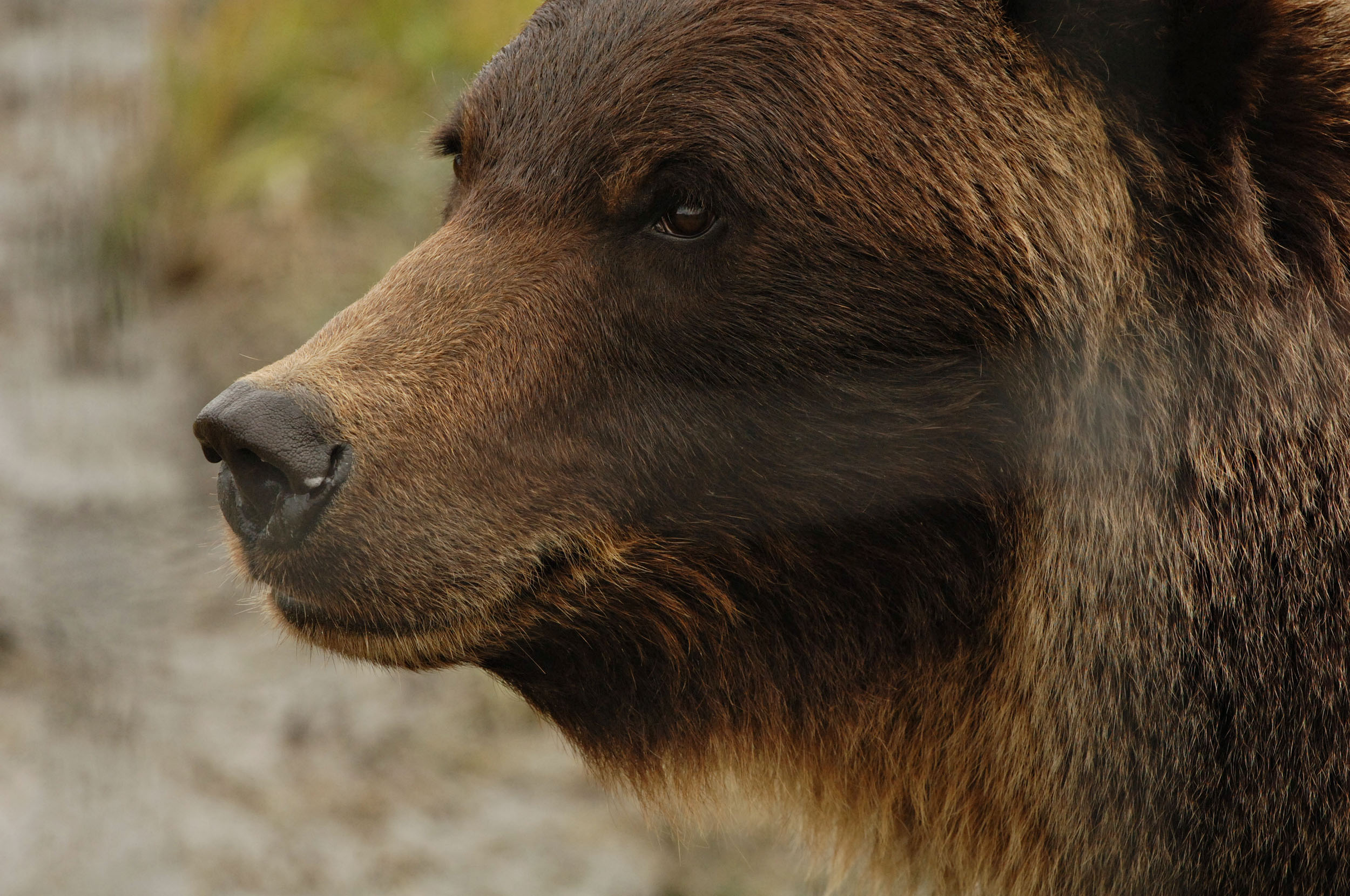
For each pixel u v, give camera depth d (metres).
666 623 7.10
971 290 6.50
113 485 15.48
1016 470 6.71
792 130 6.54
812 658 7.17
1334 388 6.45
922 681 7.14
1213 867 6.55
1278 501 6.42
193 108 20.22
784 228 6.53
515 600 6.86
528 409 6.73
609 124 6.71
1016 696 6.97
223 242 19.03
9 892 10.45
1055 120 6.48
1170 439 6.47
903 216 6.50
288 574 6.69
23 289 19.16
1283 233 6.56
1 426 16.53
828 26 6.64
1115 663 6.59
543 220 6.84
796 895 10.80
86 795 11.39
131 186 20.16
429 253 7.04
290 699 12.68
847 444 6.68
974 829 7.40
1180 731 6.51
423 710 12.63
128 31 26.31
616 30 6.92
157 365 17.92
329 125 19.81
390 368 6.71
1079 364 6.53
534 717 12.42
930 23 6.62
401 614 6.71
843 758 7.45
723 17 6.73
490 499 6.73
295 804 11.53
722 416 6.69
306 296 17.83
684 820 7.96
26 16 26.92
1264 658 6.42
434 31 20.33
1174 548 6.47
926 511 6.80
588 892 10.77
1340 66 6.53
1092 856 6.85
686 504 6.84
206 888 10.61
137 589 13.84
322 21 21.05
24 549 14.30
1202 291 6.45
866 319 6.55
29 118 22.89
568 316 6.73
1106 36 6.40
